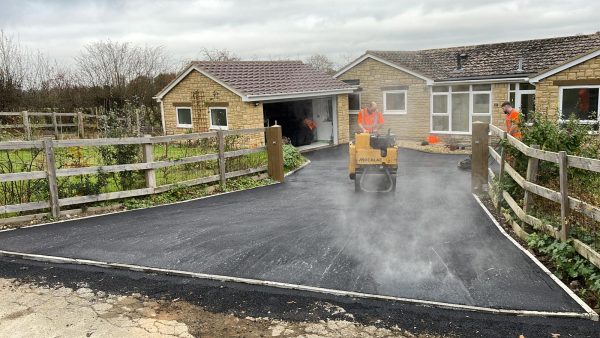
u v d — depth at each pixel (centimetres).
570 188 690
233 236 741
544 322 454
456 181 1207
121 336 454
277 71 2223
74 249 695
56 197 873
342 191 1098
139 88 2808
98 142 921
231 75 2006
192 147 1313
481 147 1016
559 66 1638
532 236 652
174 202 1009
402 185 1162
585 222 603
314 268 595
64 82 2800
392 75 2273
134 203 971
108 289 557
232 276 579
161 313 497
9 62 2577
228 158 1196
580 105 1628
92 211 920
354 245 680
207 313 494
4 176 823
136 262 635
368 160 1052
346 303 502
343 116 2250
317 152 2006
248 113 1875
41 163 1007
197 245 701
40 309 512
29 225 830
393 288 531
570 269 547
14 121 2191
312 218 841
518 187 791
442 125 2173
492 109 2017
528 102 1936
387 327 455
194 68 2023
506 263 595
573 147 739
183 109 2164
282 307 500
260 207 947
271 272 588
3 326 479
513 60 2086
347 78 2431
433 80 2122
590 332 436
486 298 501
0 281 588
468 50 2378
